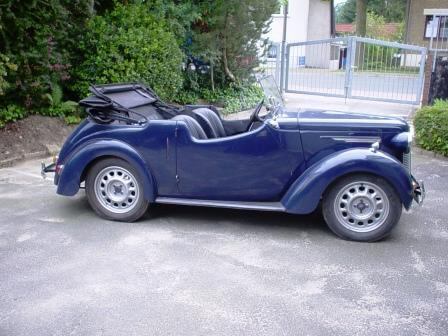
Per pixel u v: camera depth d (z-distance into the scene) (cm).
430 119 746
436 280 360
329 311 317
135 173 457
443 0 2416
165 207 514
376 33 3906
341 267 379
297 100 1232
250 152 440
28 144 724
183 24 1016
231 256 396
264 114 495
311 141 432
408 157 439
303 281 356
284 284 351
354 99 1241
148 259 389
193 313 312
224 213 498
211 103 1106
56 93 810
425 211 509
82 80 852
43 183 592
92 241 422
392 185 413
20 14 740
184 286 346
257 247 415
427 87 1123
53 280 353
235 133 524
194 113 494
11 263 379
